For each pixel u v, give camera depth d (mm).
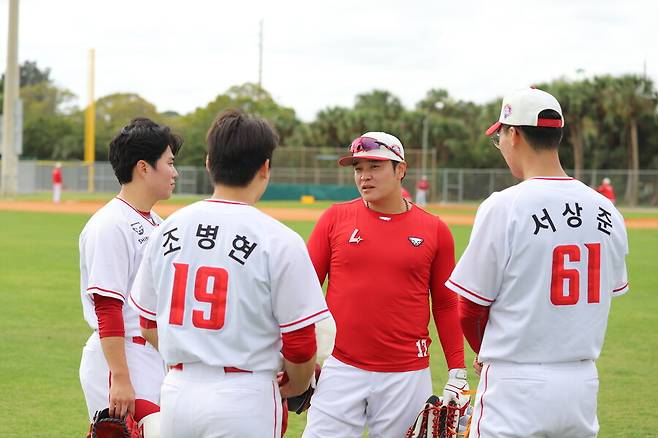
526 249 4414
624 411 8562
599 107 68438
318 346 4285
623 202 64500
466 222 39031
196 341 4082
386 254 5590
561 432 4477
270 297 4090
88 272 5113
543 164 4578
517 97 4609
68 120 99438
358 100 82312
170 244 4195
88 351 5305
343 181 67812
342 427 5656
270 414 4137
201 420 4047
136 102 102938
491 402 4520
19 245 24391
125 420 4828
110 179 75188
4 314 13516
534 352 4453
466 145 75500
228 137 4156
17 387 9172
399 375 5625
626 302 15898
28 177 74562
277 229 4148
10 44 54094
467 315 4598
